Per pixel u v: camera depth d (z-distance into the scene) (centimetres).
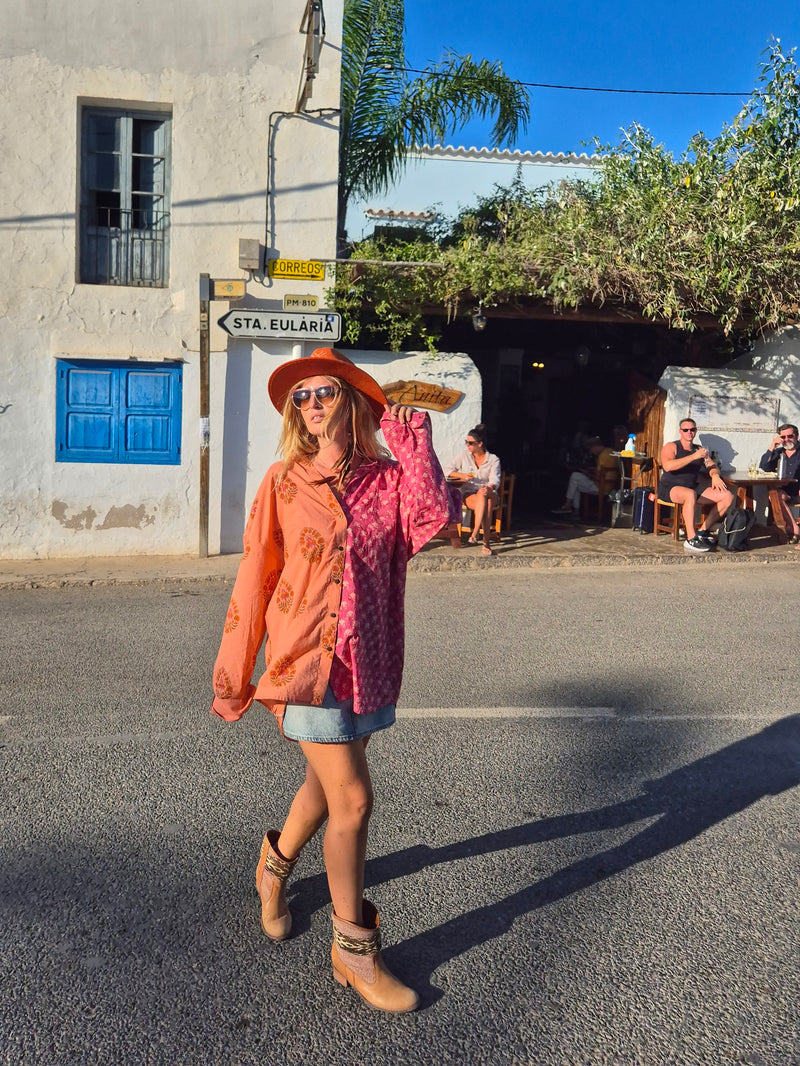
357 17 1198
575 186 1145
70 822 384
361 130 1242
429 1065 249
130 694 554
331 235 1025
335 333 1009
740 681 587
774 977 287
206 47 976
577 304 1053
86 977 283
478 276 1020
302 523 267
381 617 271
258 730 494
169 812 394
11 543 1009
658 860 360
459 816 395
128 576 920
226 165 995
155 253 1016
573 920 318
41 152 964
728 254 1046
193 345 1009
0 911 317
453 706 535
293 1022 265
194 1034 259
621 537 1155
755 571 996
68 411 1002
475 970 290
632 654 650
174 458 1024
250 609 279
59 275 982
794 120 1061
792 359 1196
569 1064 249
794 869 353
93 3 952
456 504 277
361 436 282
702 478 1170
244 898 328
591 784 428
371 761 453
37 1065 246
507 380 1712
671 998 276
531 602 827
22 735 484
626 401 1398
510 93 1259
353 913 273
